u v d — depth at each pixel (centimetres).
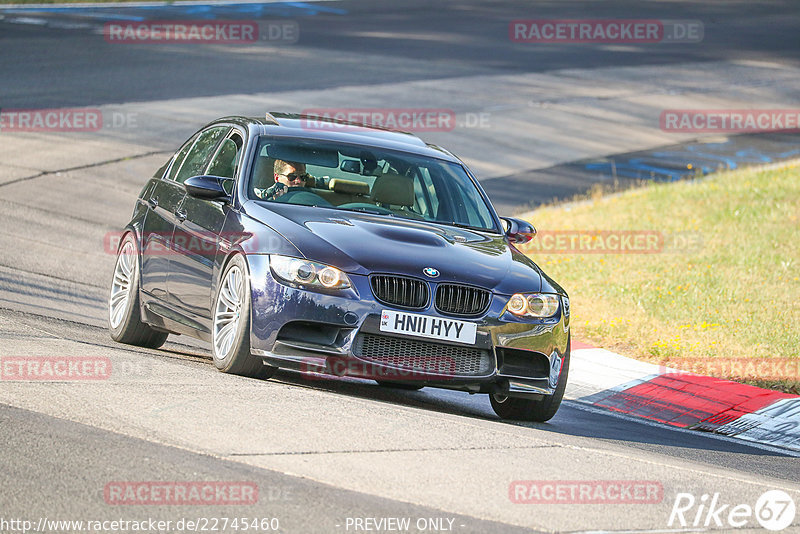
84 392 1936
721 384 3219
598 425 2630
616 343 3694
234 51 10694
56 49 9788
